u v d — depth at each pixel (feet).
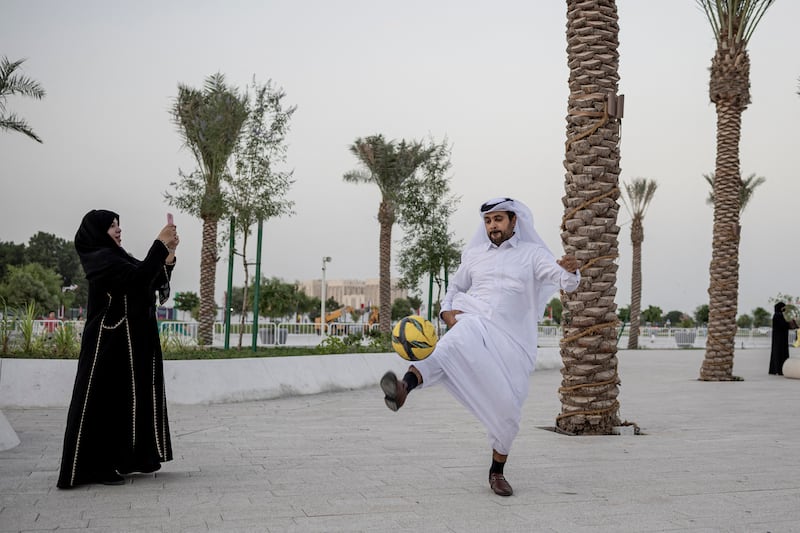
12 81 72.90
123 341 15.98
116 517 12.91
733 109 55.83
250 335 87.71
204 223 78.28
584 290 25.90
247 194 56.24
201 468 17.95
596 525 12.82
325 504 14.17
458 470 18.03
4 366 30.32
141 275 15.87
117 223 16.80
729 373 53.93
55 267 259.60
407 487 15.90
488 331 15.08
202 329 77.97
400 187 94.99
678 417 30.96
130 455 15.85
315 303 246.06
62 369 31.04
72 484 15.21
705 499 15.02
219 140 60.44
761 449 22.04
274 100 57.62
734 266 54.65
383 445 22.02
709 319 54.80
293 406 33.09
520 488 15.98
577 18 27.37
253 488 15.61
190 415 28.99
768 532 12.50
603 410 25.49
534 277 15.47
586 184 26.35
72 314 187.01
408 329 14.38
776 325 61.72
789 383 51.88
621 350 118.62
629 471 18.17
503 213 15.66
